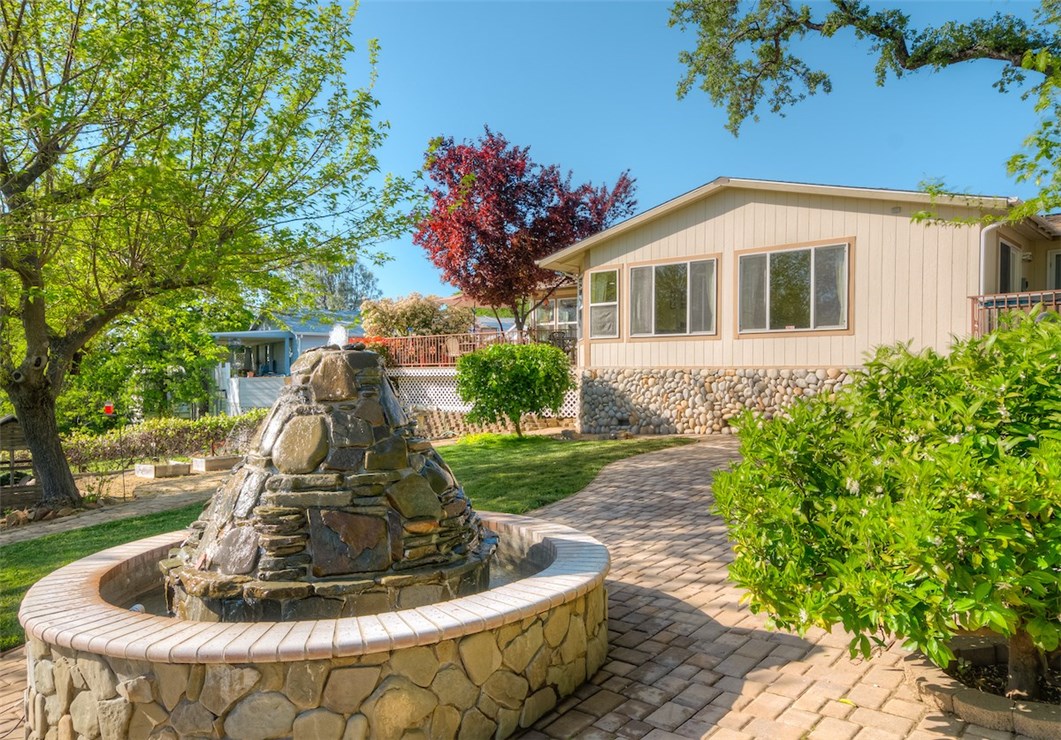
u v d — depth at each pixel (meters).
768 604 3.03
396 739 2.72
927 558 2.39
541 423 16.92
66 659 2.91
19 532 9.53
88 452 17.50
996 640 3.47
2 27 8.34
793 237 12.55
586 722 3.10
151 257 8.81
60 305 10.62
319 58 9.46
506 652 3.05
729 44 17.03
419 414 19.03
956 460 2.44
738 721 3.03
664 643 4.00
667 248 14.23
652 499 8.12
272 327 28.59
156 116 8.11
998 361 3.01
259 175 9.33
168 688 2.68
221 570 3.37
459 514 3.88
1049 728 2.70
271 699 2.64
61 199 8.16
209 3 9.09
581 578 3.54
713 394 13.61
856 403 3.39
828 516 2.92
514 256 20.94
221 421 20.09
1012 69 13.77
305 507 3.42
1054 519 2.44
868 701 3.18
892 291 11.47
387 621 2.89
